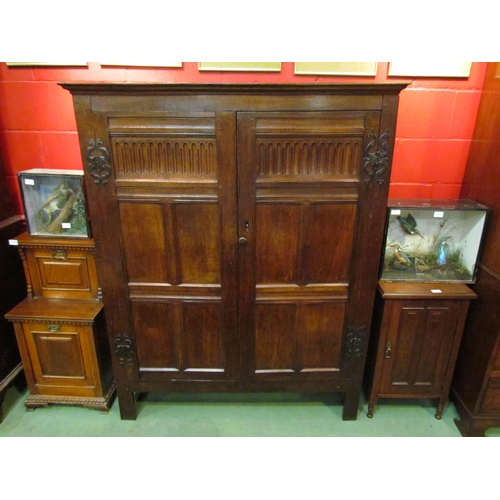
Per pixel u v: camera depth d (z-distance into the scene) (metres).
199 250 1.47
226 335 1.60
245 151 1.33
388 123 1.30
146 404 1.86
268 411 1.82
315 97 1.27
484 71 1.68
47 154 1.85
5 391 1.75
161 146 1.33
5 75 1.72
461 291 1.60
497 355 1.54
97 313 1.69
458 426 1.73
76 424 1.73
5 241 1.77
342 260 1.49
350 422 1.76
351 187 1.38
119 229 1.44
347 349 1.63
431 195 1.89
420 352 1.68
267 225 1.43
